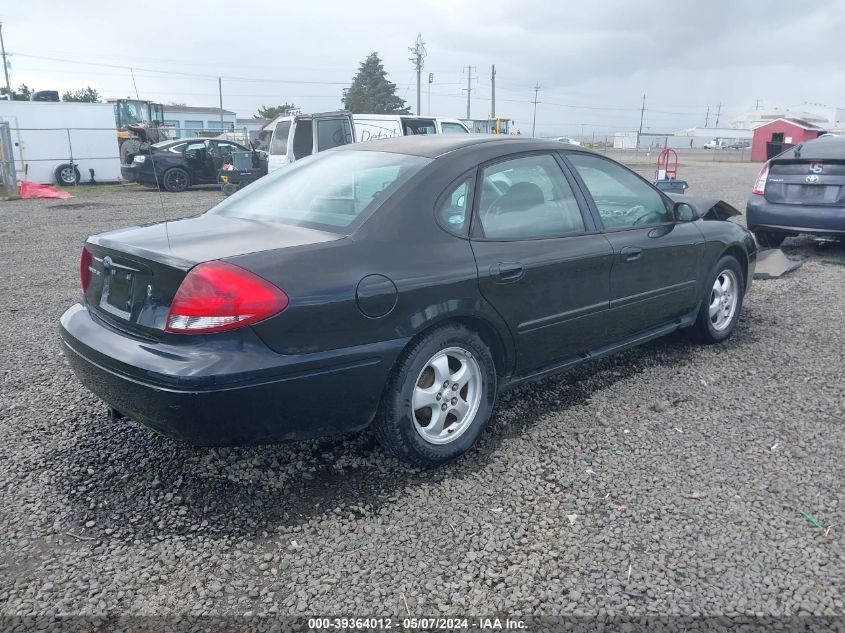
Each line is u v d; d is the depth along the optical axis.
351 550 2.72
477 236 3.40
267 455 3.43
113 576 2.56
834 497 3.07
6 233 11.27
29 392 4.24
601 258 3.93
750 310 6.15
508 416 3.91
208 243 2.98
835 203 7.91
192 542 2.76
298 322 2.77
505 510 2.99
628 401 4.12
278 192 3.73
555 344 3.83
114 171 23.64
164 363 2.69
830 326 5.64
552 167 3.93
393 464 3.36
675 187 9.15
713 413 3.95
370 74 85.38
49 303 6.54
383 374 3.01
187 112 64.12
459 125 17.02
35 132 21.97
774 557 2.66
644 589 2.49
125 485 3.16
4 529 2.83
